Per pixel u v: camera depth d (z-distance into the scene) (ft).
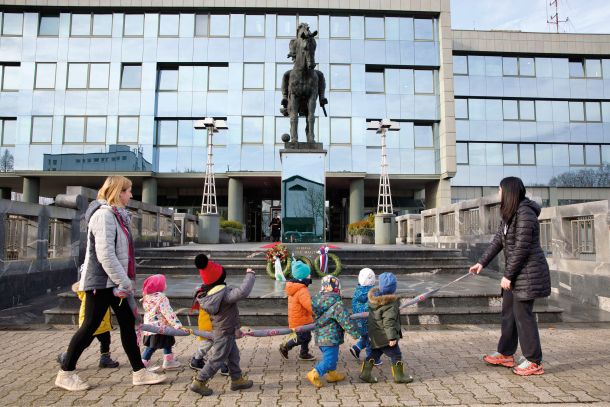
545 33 97.45
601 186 98.17
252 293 23.86
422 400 12.12
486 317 22.03
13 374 14.21
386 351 13.62
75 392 12.67
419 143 89.30
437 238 49.98
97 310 12.98
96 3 85.40
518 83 97.66
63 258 31.12
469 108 97.30
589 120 99.35
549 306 23.03
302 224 33.96
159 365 15.35
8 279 25.13
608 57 99.45
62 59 85.56
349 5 87.10
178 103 86.53
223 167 84.94
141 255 36.83
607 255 24.89
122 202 13.76
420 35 89.25
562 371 14.61
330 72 87.25
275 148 85.20
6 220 25.48
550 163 98.37
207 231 61.05
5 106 85.61
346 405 11.80
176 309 21.80
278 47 86.84
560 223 29.50
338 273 31.91
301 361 15.93
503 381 13.66
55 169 83.56
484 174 96.73
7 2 84.38
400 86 88.84
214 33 87.10
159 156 85.87
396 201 97.45
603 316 23.26
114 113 85.05
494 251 15.58
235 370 12.99
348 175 84.64
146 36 86.33
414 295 23.21
